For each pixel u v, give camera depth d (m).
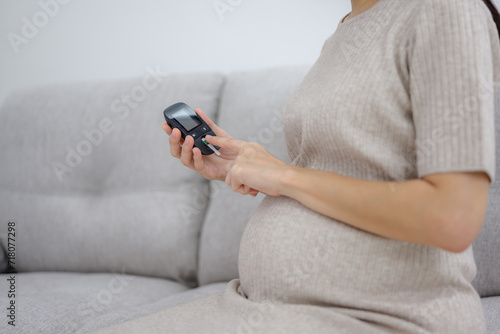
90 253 1.48
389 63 0.57
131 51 1.95
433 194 0.49
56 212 1.54
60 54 2.08
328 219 0.58
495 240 0.99
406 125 0.57
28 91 1.77
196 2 1.82
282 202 0.65
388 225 0.52
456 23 0.51
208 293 1.13
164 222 1.40
